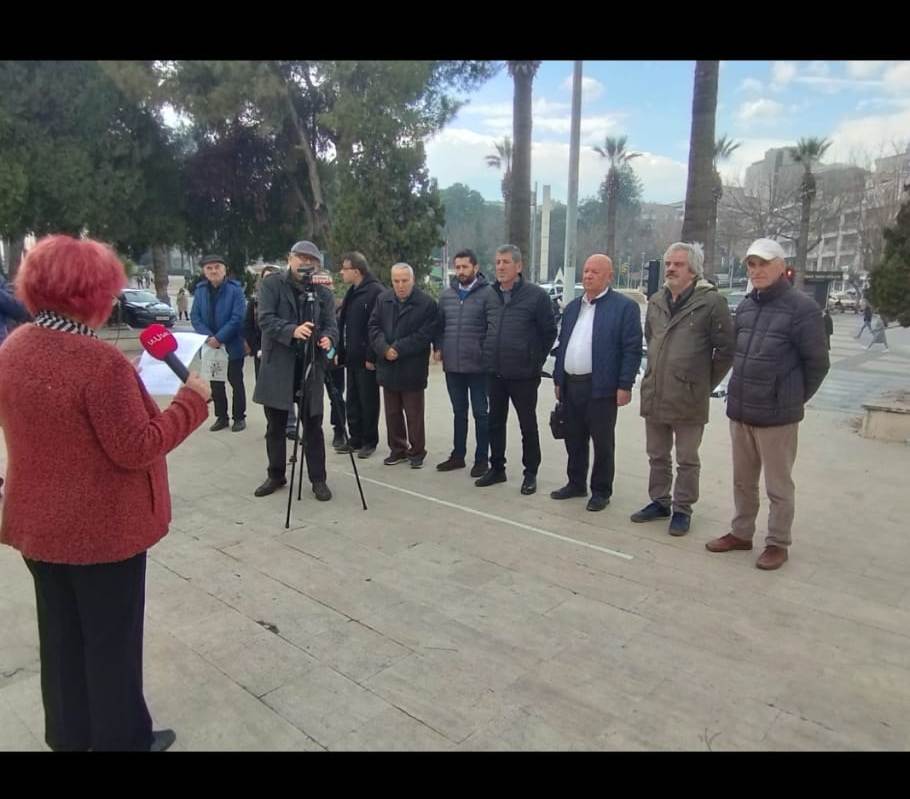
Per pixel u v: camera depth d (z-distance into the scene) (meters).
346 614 3.16
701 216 12.27
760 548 4.02
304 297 4.72
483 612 3.20
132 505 1.85
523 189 14.15
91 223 10.48
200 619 3.10
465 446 5.67
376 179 10.90
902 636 3.02
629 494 5.03
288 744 2.27
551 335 4.88
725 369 4.09
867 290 8.06
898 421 6.80
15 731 2.31
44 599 1.89
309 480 5.26
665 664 2.77
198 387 1.98
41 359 1.69
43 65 9.05
